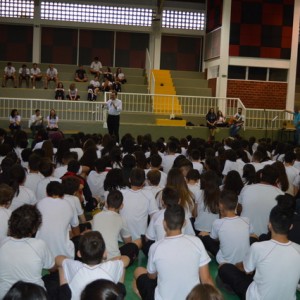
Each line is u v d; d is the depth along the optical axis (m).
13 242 3.33
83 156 7.17
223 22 18.00
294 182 6.82
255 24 18.16
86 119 16.64
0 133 9.68
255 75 18.42
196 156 7.44
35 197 5.12
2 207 4.16
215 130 16.08
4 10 19.58
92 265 3.02
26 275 3.27
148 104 18.00
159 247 3.34
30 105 16.25
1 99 16.17
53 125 14.80
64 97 17.47
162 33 20.47
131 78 19.53
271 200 5.04
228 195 4.35
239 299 4.24
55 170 6.50
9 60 19.86
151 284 3.69
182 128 16.12
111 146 8.48
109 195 4.45
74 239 4.62
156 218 4.39
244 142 10.08
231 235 4.27
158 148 8.88
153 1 20.16
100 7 20.09
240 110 16.38
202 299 1.97
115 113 13.25
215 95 18.61
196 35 20.62
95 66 19.23
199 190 5.46
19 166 5.14
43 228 4.17
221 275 4.19
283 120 17.66
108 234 4.23
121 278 3.44
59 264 3.90
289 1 18.27
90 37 20.38
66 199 4.58
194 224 5.39
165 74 19.23
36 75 18.17
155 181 5.59
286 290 3.37
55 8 19.84
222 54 18.09
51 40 20.14
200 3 20.47
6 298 1.90
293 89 18.52
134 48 20.64
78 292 2.95
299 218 4.57
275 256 3.35
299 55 21.12
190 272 3.27
